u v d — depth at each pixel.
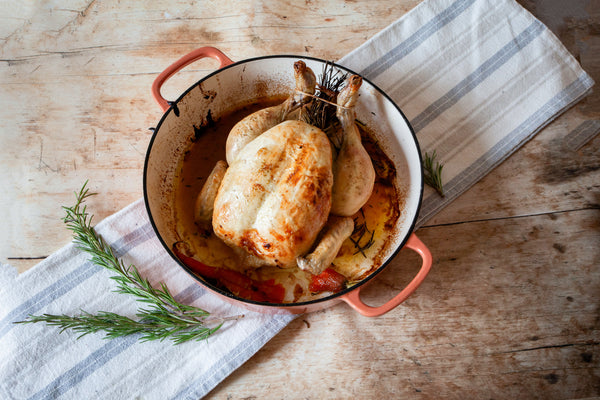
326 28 0.76
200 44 0.75
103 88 0.73
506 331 0.66
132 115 0.72
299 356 0.65
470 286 0.68
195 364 0.63
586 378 0.65
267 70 0.67
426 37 0.74
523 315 0.67
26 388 0.61
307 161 0.58
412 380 0.65
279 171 0.58
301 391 0.64
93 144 0.71
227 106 0.69
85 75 0.73
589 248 0.69
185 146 0.68
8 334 0.62
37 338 0.62
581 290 0.68
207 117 0.68
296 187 0.57
